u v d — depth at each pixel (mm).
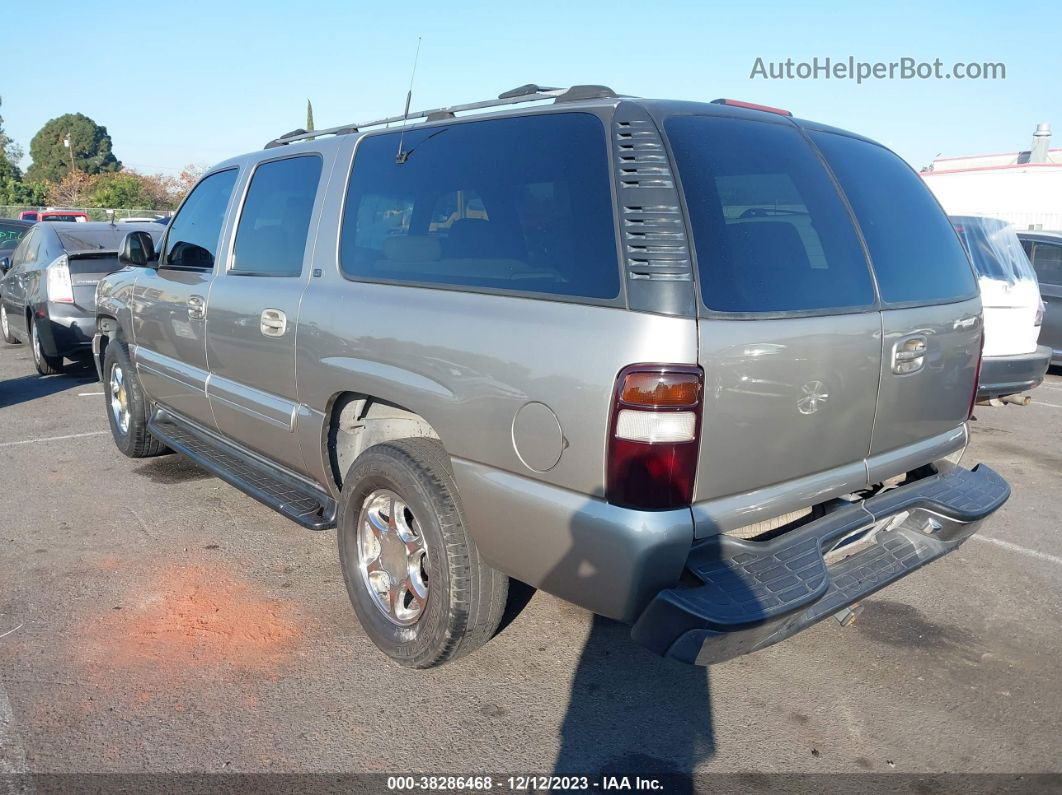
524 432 2598
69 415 7328
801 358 2584
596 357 2406
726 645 2391
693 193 2508
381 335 3104
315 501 3846
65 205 51250
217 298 4227
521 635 3566
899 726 2986
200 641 3459
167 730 2875
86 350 8656
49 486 5363
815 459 2732
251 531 4633
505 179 2869
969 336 3336
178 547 4406
